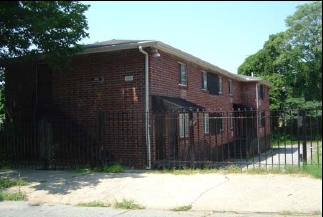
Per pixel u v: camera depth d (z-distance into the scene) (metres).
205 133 18.08
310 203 6.83
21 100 15.08
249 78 27.58
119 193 8.51
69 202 8.06
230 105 23.92
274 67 41.59
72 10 11.34
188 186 8.75
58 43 11.73
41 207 7.65
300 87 40.25
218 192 8.08
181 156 13.59
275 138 31.38
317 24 38.44
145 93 12.52
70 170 11.67
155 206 7.41
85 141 12.93
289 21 40.56
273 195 7.56
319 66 38.75
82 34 11.84
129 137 12.62
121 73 12.99
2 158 12.98
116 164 11.78
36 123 13.84
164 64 13.76
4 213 7.16
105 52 13.30
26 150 13.34
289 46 40.41
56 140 13.48
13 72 15.27
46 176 10.74
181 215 6.68
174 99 13.62
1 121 15.98
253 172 9.78
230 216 6.51
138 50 12.73
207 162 11.07
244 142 21.80
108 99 13.20
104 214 6.90
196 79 17.41
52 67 12.52
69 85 14.07
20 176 10.83
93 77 13.54
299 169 9.52
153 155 12.30
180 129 14.56
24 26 11.01
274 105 39.34
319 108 9.92
